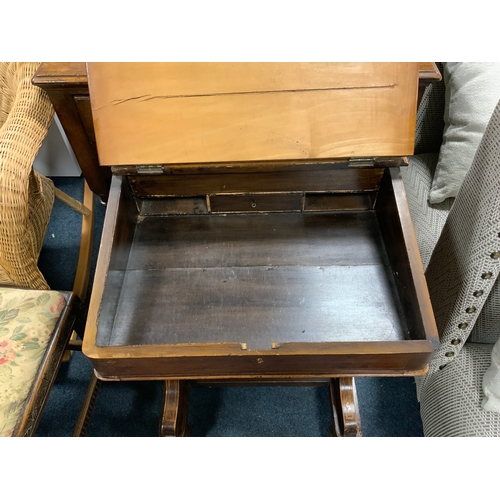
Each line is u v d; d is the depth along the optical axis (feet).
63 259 5.08
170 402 3.14
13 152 2.89
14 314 3.02
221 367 2.44
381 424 3.92
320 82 2.74
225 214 3.34
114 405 4.07
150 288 2.97
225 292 2.95
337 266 3.04
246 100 2.75
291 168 2.96
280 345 2.30
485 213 2.40
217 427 3.94
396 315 2.81
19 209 2.92
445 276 2.96
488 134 2.42
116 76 2.73
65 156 5.48
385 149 2.80
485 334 3.10
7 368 2.79
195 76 2.73
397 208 2.79
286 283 2.98
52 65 3.11
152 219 3.31
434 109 4.01
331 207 3.32
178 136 2.80
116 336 2.77
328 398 4.07
